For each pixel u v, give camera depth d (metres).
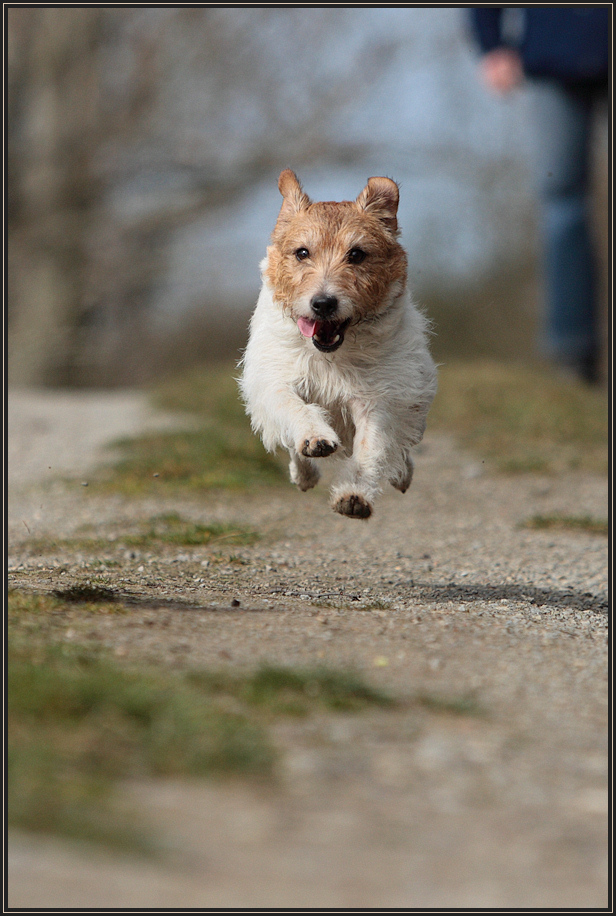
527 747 5.92
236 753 5.42
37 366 43.31
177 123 42.91
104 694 5.83
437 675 7.09
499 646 7.88
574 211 26.81
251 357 9.47
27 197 43.22
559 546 13.21
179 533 12.63
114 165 43.47
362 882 4.39
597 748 5.95
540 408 23.50
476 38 26.70
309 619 8.45
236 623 8.14
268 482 16.88
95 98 43.22
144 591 9.34
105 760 5.29
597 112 26.41
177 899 4.14
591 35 24.58
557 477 18.53
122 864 4.39
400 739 5.93
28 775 4.93
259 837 4.72
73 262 43.22
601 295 33.47
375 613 8.88
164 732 5.53
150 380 44.41
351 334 9.05
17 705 5.68
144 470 17.05
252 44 41.97
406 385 9.26
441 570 11.57
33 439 21.12
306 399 9.45
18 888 4.14
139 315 45.88
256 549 12.34
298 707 6.20
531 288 40.62
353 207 9.18
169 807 4.93
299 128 42.22
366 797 5.20
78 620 7.76
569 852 4.75
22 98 42.72
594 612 9.57
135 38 42.34
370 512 8.66
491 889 4.39
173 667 6.73
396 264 9.17
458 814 5.07
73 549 11.70
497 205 41.19
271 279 9.23
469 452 20.84
